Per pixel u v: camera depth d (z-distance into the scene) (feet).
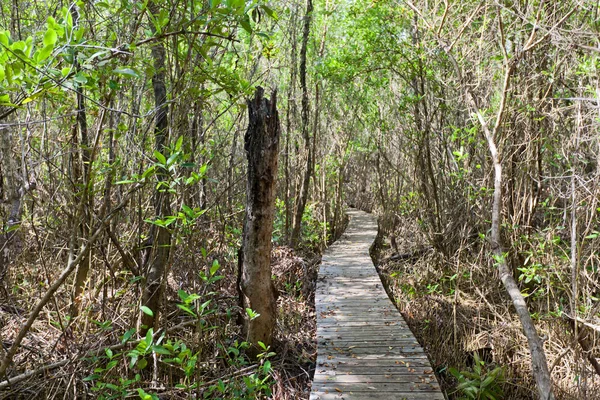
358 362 15.76
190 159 15.72
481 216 24.84
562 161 21.94
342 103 43.98
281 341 19.26
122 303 17.38
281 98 40.27
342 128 45.62
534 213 23.79
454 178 29.43
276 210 38.37
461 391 16.71
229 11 9.50
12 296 17.66
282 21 35.58
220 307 19.30
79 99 14.17
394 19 29.07
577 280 14.23
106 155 17.31
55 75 8.33
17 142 18.24
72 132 15.33
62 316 15.60
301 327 21.79
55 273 17.02
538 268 19.45
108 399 12.48
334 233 42.73
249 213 17.02
